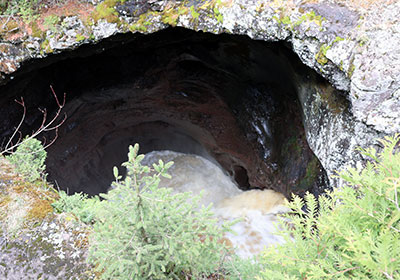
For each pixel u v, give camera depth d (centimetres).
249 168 947
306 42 368
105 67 755
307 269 163
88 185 1055
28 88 640
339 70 355
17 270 270
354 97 332
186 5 449
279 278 163
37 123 696
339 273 142
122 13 459
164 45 723
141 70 774
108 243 205
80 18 454
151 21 459
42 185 343
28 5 452
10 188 326
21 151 355
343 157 389
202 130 995
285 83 645
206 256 234
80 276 262
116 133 1076
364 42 325
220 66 741
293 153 695
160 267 227
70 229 295
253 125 788
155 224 204
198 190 1169
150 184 196
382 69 310
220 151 1031
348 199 160
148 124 1115
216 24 431
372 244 130
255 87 745
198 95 873
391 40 312
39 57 457
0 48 445
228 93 824
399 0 327
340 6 352
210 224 216
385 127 327
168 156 1271
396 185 132
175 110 967
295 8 372
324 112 439
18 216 303
